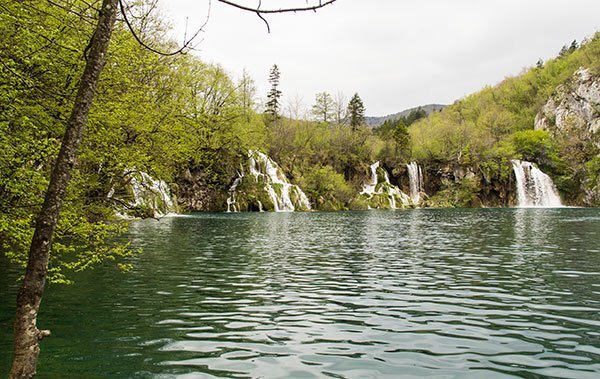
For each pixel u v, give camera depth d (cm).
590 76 10519
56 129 1017
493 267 1623
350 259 1844
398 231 3241
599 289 1241
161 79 2102
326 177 7844
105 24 406
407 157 9638
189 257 1888
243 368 670
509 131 11738
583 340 805
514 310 1020
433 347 770
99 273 1477
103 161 1420
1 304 1021
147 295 1169
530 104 13150
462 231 3212
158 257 1880
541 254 1956
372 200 8456
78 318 943
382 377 636
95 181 1377
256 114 6500
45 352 734
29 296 384
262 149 6000
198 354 730
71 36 1014
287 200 6956
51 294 1166
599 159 8675
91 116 1145
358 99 10869
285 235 2912
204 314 988
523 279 1393
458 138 9762
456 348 763
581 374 648
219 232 3081
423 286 1296
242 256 1934
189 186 5912
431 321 936
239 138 4881
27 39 894
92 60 403
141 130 1603
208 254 1988
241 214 5609
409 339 815
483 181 9200
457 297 1153
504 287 1275
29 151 909
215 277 1435
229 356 721
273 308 1045
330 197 7750
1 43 886
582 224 3769
